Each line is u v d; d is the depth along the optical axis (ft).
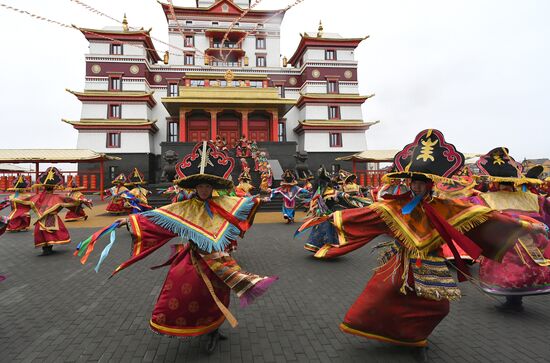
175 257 13.26
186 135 109.09
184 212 12.66
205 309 11.76
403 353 12.32
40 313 16.24
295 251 30.09
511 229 11.01
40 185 28.99
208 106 104.94
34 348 12.76
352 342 13.23
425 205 11.54
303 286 20.31
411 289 11.32
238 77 110.83
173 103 101.40
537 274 15.67
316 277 22.13
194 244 12.27
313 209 27.68
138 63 110.83
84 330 14.34
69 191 31.65
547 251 17.31
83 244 11.19
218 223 12.60
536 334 13.85
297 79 125.70
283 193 47.21
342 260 26.68
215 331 12.46
